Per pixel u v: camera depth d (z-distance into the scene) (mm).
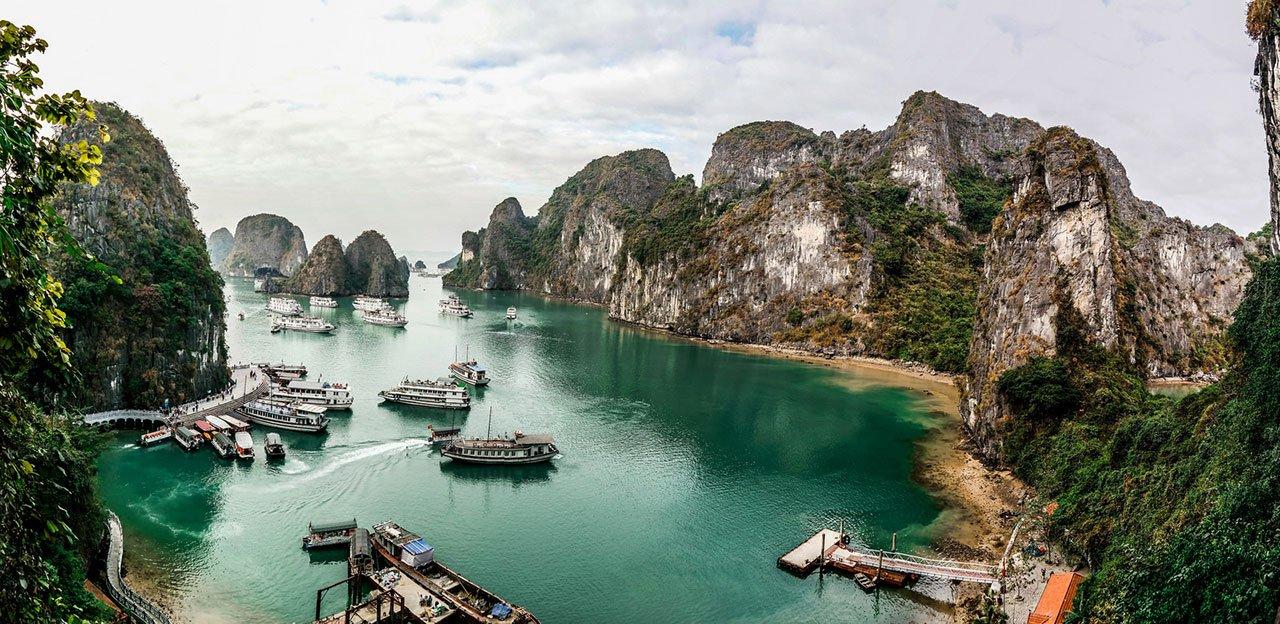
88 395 86062
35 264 11258
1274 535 34656
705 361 157000
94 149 12094
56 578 12469
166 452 80250
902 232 193875
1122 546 49938
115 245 92438
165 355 93938
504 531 64812
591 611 52500
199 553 57438
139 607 45781
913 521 69062
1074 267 88188
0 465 11148
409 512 67750
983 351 97438
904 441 95750
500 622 47812
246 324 188625
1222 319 157250
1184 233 166750
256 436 87375
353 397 108875
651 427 100062
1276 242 41812
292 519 64562
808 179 198250
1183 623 35500
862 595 55281
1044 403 79375
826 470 83500
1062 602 48406
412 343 167000
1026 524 65875
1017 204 100625
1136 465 58500
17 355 11039
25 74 11492
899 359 157875
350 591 50594
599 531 65562
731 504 72750
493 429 95938
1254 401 44406
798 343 178375
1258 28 41531
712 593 55375
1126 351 92625
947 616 52625
